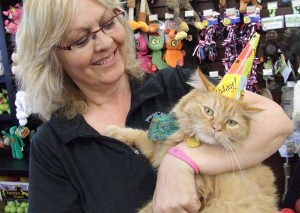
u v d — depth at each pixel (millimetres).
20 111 2604
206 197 943
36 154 1128
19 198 2682
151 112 1173
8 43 2666
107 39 1047
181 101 1060
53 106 1158
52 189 1098
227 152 923
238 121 948
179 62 2441
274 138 929
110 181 1069
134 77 1258
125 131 1107
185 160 904
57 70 1128
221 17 2447
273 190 1026
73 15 998
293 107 2209
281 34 2350
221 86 986
